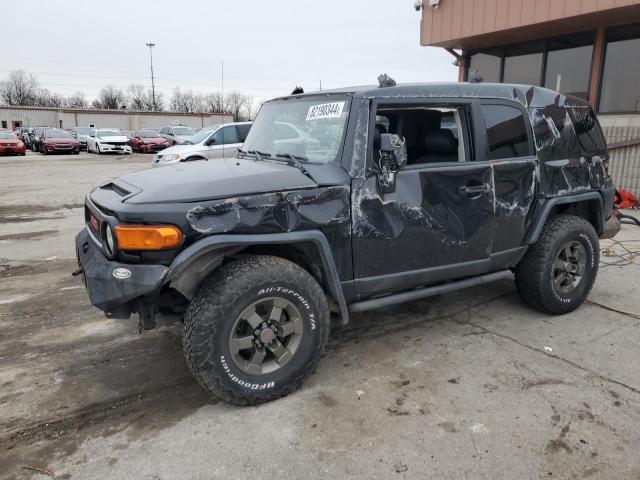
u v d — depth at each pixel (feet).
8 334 13.33
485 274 13.10
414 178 10.93
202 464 8.25
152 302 9.61
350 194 10.20
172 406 9.96
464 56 42.34
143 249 8.74
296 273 9.71
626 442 8.67
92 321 14.15
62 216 30.78
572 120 13.98
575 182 13.85
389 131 13.12
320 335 10.19
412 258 11.24
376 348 12.30
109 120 179.32
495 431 9.00
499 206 12.25
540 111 13.21
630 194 31.09
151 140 101.65
